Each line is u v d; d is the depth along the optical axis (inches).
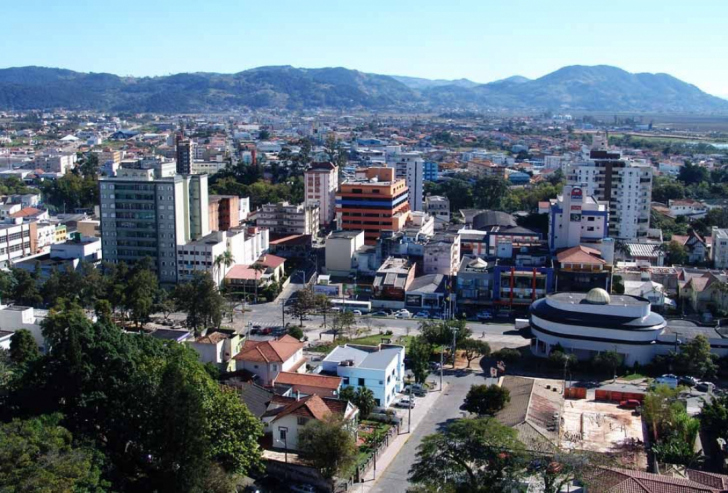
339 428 4815.5
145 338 5447.8
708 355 6894.7
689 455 5017.2
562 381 6830.7
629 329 7214.6
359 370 6190.9
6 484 3481.8
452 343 7416.3
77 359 4611.2
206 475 4291.3
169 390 4279.0
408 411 6181.1
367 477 4990.2
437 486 4242.1
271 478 4928.6
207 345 6461.6
